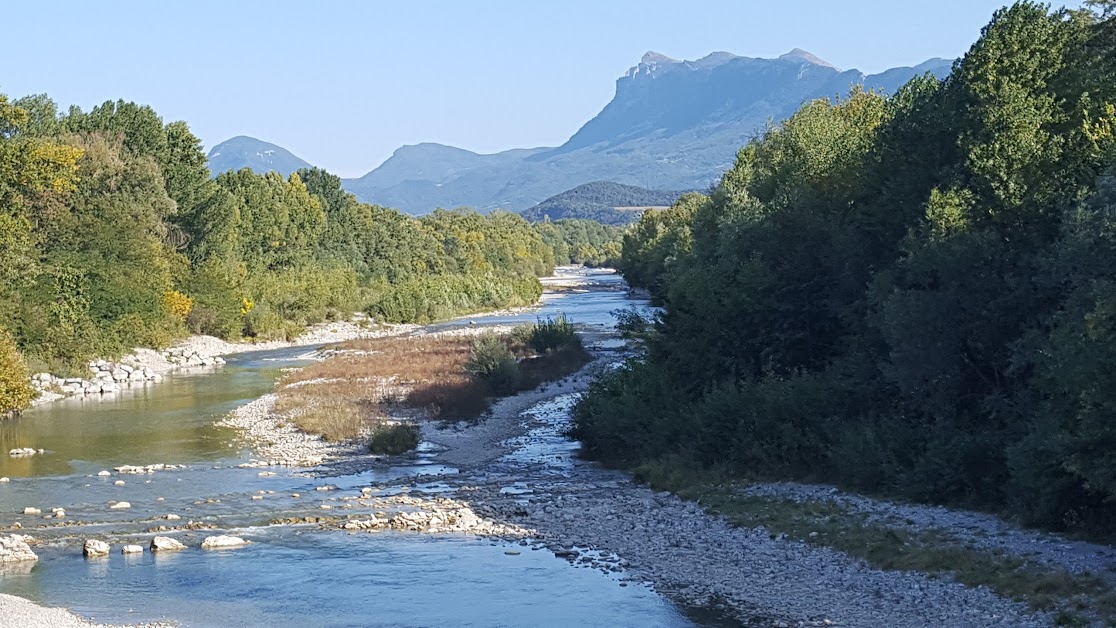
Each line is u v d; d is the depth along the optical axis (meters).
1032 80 35.44
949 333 30.94
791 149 66.88
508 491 34.25
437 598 21.95
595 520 29.25
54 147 79.56
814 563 23.53
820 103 76.38
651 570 23.89
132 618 20.84
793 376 37.06
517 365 63.12
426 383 62.16
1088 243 26.02
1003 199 32.94
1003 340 30.62
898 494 29.38
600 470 38.38
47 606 21.62
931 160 38.41
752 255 43.53
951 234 32.69
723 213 69.44
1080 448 22.66
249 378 70.81
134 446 43.78
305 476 37.34
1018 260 30.81
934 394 31.52
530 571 24.00
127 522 29.95
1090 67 36.00
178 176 105.88
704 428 35.75
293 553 26.02
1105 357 22.09
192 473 37.88
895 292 32.28
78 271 73.19
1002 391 30.66
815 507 28.58
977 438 28.28
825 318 41.16
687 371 41.25
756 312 41.00
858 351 37.09
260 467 39.12
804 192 46.69
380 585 23.02
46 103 107.25
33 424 50.12
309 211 146.75
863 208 41.53
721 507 29.73
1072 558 21.91
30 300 66.62
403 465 39.59
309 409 52.81
